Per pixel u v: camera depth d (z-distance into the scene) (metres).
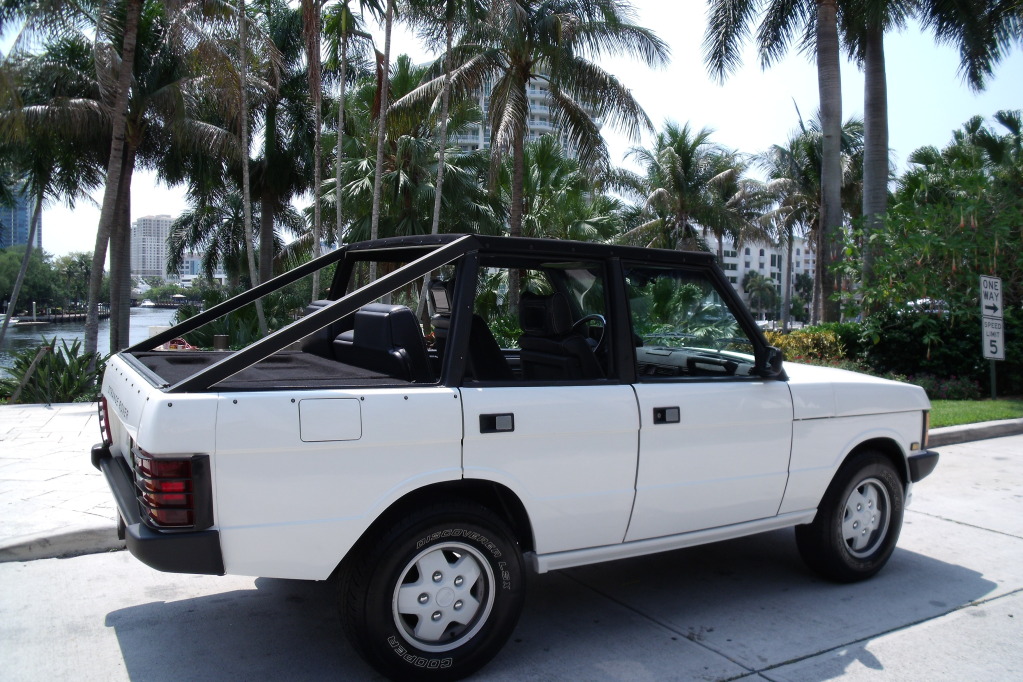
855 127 35.03
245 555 3.02
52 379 11.70
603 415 3.67
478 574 3.47
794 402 4.31
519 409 3.46
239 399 3.00
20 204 28.77
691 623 4.13
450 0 15.02
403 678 3.29
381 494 3.20
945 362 13.15
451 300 4.00
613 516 3.76
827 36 16.59
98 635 3.84
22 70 14.60
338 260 4.79
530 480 3.51
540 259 3.74
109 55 16.75
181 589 4.43
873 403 4.69
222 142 21.02
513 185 19.30
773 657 3.76
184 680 3.41
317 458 3.09
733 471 4.11
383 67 16.70
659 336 4.13
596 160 20.38
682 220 38.16
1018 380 12.81
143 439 2.92
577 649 3.79
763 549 5.39
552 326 4.05
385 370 3.62
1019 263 12.62
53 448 7.53
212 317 4.64
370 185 21.98
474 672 3.48
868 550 4.80
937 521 6.13
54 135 19.45
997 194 13.43
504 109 18.44
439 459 3.31
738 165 38.03
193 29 15.15
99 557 4.90
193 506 2.92
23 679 3.41
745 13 18.11
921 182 17.66
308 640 3.82
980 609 4.39
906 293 13.32
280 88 24.59
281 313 25.30
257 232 33.28
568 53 17.80
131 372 3.73
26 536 4.83
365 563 3.20
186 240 33.84
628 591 4.58
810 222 41.53
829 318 16.97
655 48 17.95
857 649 3.86
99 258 17.44
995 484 7.30
